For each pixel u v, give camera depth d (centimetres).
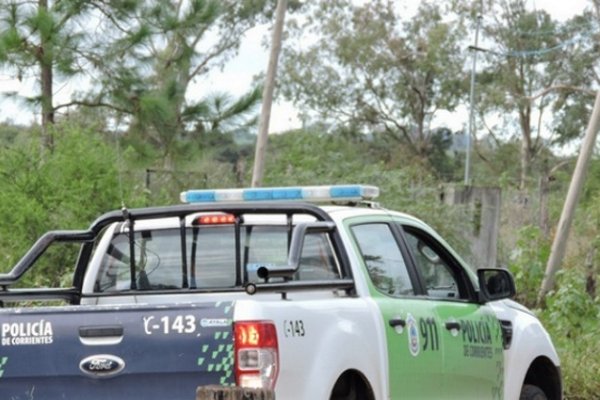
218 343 1191
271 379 1184
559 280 3262
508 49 10600
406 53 10688
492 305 1622
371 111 10756
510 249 4128
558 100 10700
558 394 1717
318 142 4928
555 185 7781
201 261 1421
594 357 2338
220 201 1489
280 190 1473
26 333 1223
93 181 2959
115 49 3809
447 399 1476
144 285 1448
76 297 1460
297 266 1238
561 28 10569
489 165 11250
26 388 1229
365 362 1309
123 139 3825
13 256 2805
